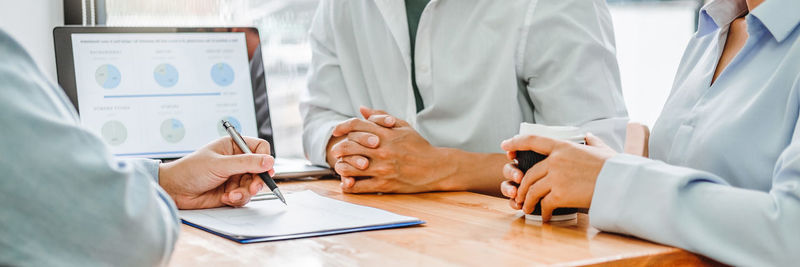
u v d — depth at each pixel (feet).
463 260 2.29
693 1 8.95
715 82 3.39
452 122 5.14
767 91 2.96
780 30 2.99
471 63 5.02
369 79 5.42
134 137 4.91
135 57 5.00
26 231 1.55
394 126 4.30
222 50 5.22
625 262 2.35
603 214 2.73
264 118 5.26
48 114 1.63
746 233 2.38
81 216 1.61
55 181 1.58
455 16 5.13
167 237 1.90
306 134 5.48
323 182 4.69
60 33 4.85
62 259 1.59
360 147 4.12
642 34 8.90
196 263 2.28
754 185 3.01
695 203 2.52
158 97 5.01
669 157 3.57
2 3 5.33
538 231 2.81
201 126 5.08
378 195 4.08
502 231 2.82
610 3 8.76
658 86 9.03
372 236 2.71
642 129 4.28
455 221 3.07
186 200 3.42
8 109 1.54
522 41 4.83
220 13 6.28
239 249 2.48
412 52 5.33
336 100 5.50
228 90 5.19
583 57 4.65
